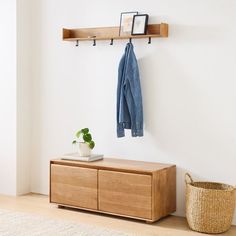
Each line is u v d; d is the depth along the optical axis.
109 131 3.92
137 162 3.68
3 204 3.89
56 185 3.78
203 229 3.19
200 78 3.48
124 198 3.43
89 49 3.99
